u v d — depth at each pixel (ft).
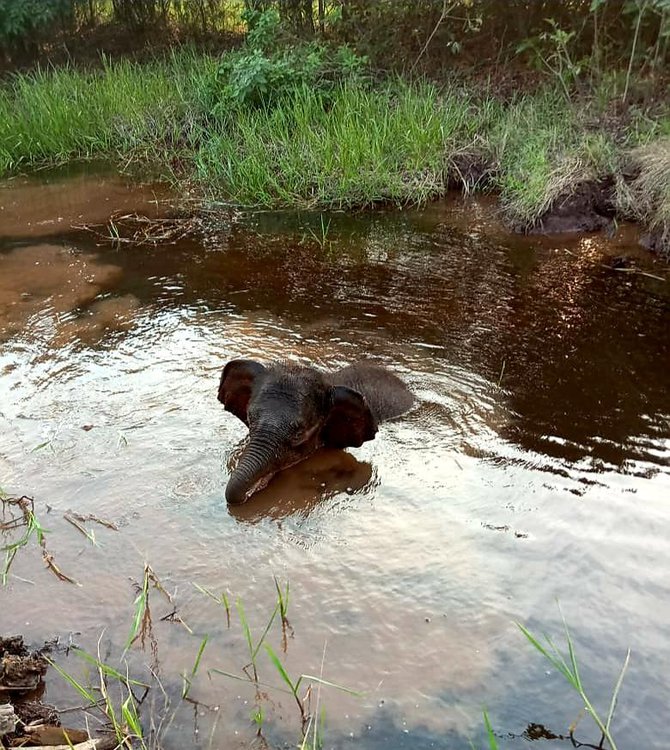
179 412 9.78
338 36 26.99
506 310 12.92
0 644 6.23
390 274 14.57
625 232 16.25
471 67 24.77
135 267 15.16
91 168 22.26
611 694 5.84
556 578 6.99
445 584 6.96
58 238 16.90
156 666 6.17
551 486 8.32
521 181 17.57
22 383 10.56
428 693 5.89
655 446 9.10
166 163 22.16
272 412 8.61
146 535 7.66
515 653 6.22
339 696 5.88
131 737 5.56
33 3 29.68
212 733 5.60
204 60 27.43
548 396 10.24
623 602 6.70
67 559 7.34
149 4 32.91
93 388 10.41
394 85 23.62
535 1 24.20
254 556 7.39
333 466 8.89
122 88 25.57
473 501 8.13
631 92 20.47
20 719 5.63
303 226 17.35
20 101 25.29
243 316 12.77
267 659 6.21
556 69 22.98
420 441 9.29
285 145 20.12
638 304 13.06
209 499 8.20
